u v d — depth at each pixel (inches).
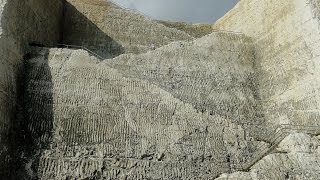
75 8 1188.5
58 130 800.3
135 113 854.5
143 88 894.4
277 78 1005.2
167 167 804.0
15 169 748.0
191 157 826.2
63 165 762.8
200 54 1058.7
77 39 1149.7
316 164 769.6
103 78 890.1
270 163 761.6
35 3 964.0
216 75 1035.9
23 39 889.5
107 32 1173.7
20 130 793.6
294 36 973.8
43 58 898.7
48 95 844.0
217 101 992.9
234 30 1200.2
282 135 864.3
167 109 874.1
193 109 885.8
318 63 895.1
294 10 986.1
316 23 920.3
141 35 1194.0
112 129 823.1
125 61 986.7
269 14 1071.6
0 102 749.9
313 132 852.0
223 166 829.8
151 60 1008.2
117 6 1225.4
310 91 902.4
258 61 1079.6
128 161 792.9
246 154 856.9
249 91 1034.7
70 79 873.5
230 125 883.4
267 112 997.8
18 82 842.8
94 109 840.9
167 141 832.9
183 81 1000.9
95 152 789.9
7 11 816.9
